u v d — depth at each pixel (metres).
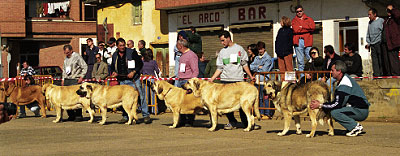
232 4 22.42
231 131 9.83
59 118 12.35
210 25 23.42
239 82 9.73
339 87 8.67
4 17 34.75
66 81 13.34
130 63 11.79
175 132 9.81
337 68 8.70
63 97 12.22
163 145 8.02
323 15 19.42
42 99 13.72
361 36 18.39
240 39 22.31
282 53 13.46
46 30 36.31
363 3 18.25
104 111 11.56
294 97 8.81
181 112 10.57
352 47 12.38
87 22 37.47
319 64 12.20
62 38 36.84
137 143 8.30
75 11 38.25
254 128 10.10
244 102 9.59
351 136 8.71
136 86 11.90
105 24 29.23
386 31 12.63
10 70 36.81
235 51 10.30
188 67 10.90
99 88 11.59
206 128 10.49
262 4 21.27
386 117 11.77
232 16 22.50
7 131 10.44
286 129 9.01
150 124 11.53
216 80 13.94
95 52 16.30
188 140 8.59
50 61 37.62
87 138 9.07
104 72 15.05
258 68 13.13
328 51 11.97
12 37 35.47
